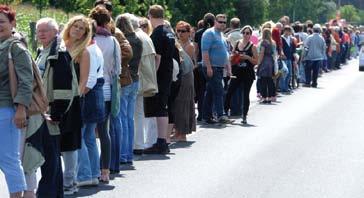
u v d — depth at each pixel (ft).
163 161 59.98
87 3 148.77
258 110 98.12
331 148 68.39
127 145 57.98
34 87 41.86
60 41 44.65
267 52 106.63
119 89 52.75
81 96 47.03
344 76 168.96
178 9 272.51
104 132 51.31
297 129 80.59
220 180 53.42
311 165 59.93
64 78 44.04
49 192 43.93
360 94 125.59
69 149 45.70
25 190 41.93
